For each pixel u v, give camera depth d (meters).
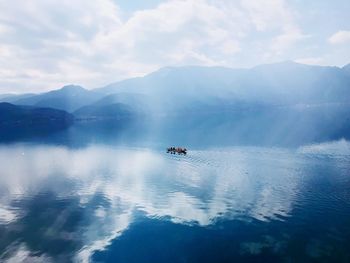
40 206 42.72
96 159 79.56
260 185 48.81
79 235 33.09
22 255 29.17
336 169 56.34
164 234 32.72
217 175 56.59
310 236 31.08
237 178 53.84
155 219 36.66
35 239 32.47
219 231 33.00
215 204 41.00
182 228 34.00
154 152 86.56
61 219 37.59
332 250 28.30
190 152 83.50
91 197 45.94
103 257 28.70
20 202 44.75
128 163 72.06
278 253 28.34
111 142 114.69
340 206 38.28
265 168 60.34
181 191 47.25
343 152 71.50
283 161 65.75
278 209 38.34
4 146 117.44
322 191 44.28
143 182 53.44
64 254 29.28
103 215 38.59
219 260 27.78
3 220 37.81
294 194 43.59
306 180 50.31
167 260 28.06
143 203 42.28
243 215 36.97
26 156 90.44
